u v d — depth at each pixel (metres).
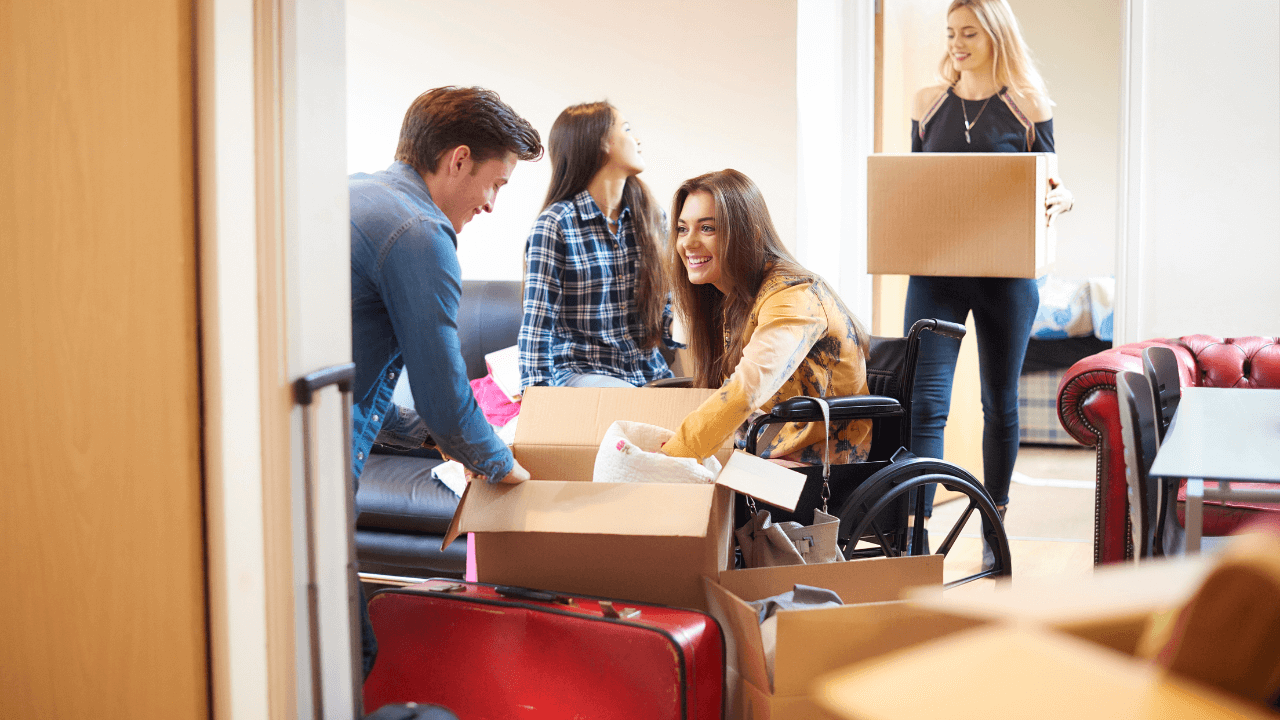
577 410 1.86
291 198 1.13
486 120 1.56
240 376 1.11
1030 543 3.27
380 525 2.59
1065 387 2.59
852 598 1.62
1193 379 2.81
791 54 3.20
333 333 1.22
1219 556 0.32
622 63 3.42
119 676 1.17
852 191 3.64
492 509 1.57
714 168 3.35
